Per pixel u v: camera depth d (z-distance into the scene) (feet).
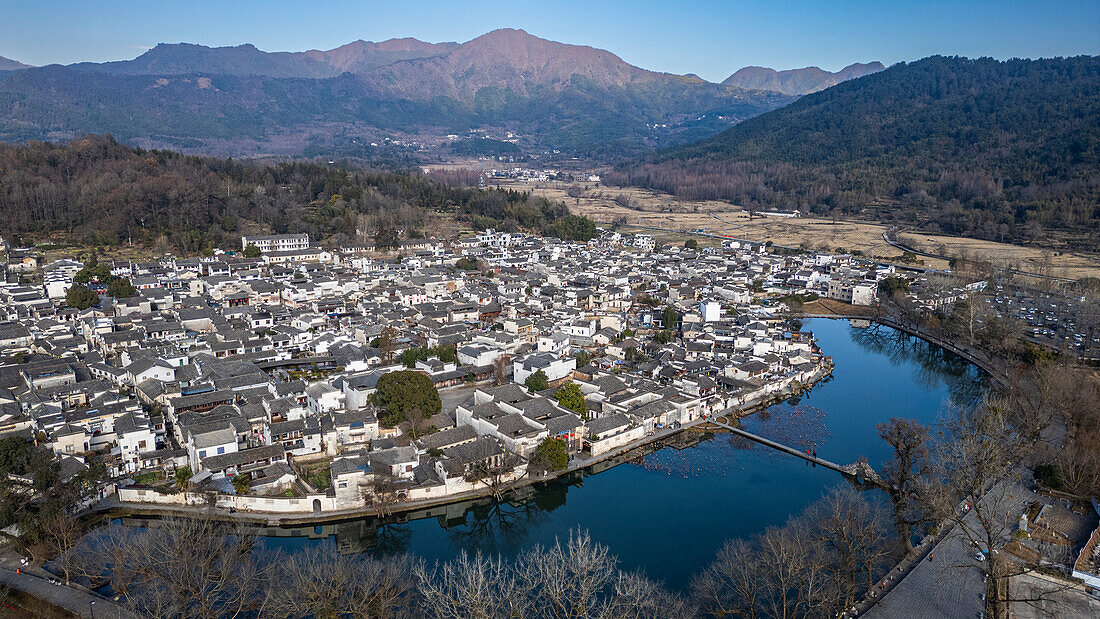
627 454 530.27
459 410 547.90
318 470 474.49
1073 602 335.67
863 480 485.97
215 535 384.06
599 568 343.67
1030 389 629.92
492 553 402.93
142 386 565.53
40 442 465.88
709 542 411.34
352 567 355.36
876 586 348.79
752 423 598.34
